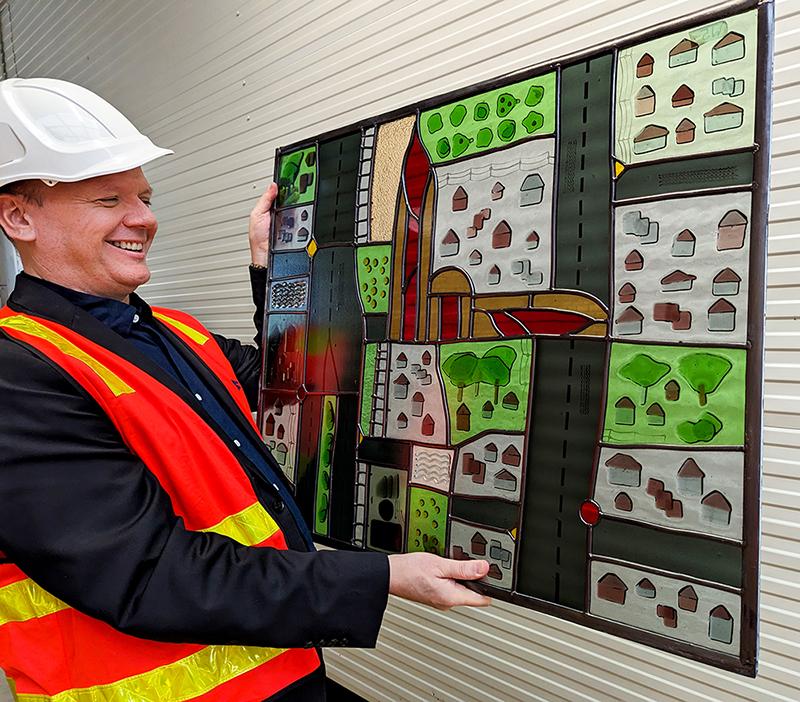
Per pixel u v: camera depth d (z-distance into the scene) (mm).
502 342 891
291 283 1226
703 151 709
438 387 967
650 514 741
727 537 683
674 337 728
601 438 785
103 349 829
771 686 1104
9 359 726
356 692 1850
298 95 1888
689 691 1191
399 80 1608
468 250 936
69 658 775
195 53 2275
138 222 910
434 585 829
